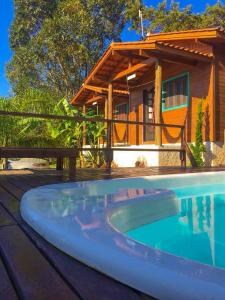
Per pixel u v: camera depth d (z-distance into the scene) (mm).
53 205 2785
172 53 9656
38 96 14648
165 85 12141
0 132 12156
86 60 24609
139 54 10195
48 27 23781
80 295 1257
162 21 24109
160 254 1513
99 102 15961
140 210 3285
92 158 12414
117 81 13125
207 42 10164
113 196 3426
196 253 2838
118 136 15477
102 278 1431
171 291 1232
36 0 27109
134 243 1686
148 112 13156
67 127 12445
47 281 1387
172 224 3791
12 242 1942
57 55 24703
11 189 4160
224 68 10500
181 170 7180
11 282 1379
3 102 12953
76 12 23875
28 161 12383
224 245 3053
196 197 5430
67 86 25688
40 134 12820
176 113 11578
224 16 23875
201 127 10047
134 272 1349
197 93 10703
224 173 6336
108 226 2047
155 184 5375
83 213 2445
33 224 2225
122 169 7664
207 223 3914
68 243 1732
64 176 5801
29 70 26344
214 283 1190
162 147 9734
